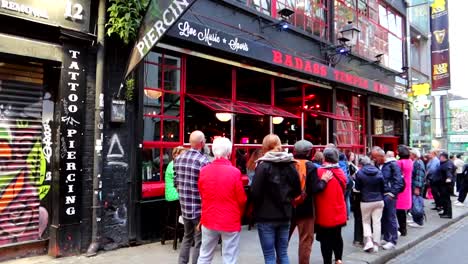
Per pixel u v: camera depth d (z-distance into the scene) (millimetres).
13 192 5758
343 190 5703
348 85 12617
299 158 5355
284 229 4863
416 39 20594
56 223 5977
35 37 5832
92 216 6258
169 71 7773
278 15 10453
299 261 5410
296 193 4840
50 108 6164
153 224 7023
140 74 6980
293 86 11211
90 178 6301
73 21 6117
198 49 7938
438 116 33469
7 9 5418
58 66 6090
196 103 8391
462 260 6906
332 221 5539
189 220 5238
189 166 5207
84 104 6273
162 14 5691
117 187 6613
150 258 6043
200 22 8109
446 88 19719
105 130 6508
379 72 15500
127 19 6242
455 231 9664
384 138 16281
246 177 9023
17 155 5820
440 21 19922
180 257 5273
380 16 15914
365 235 6891
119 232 6602
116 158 6625
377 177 6832
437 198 11875
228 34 8281
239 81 9484
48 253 6031
